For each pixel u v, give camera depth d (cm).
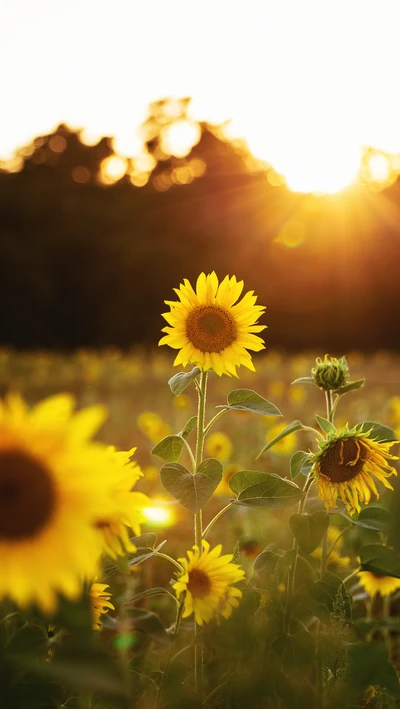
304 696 163
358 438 187
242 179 2681
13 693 146
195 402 830
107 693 130
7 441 138
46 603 138
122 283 2448
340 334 2464
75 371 1358
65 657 136
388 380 1177
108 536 150
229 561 177
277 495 184
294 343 2462
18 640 148
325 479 187
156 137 3212
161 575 258
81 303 2448
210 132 3089
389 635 230
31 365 1405
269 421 455
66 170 2916
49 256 2434
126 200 2653
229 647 165
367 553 191
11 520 138
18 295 2386
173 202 2594
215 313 199
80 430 139
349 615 181
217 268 2475
